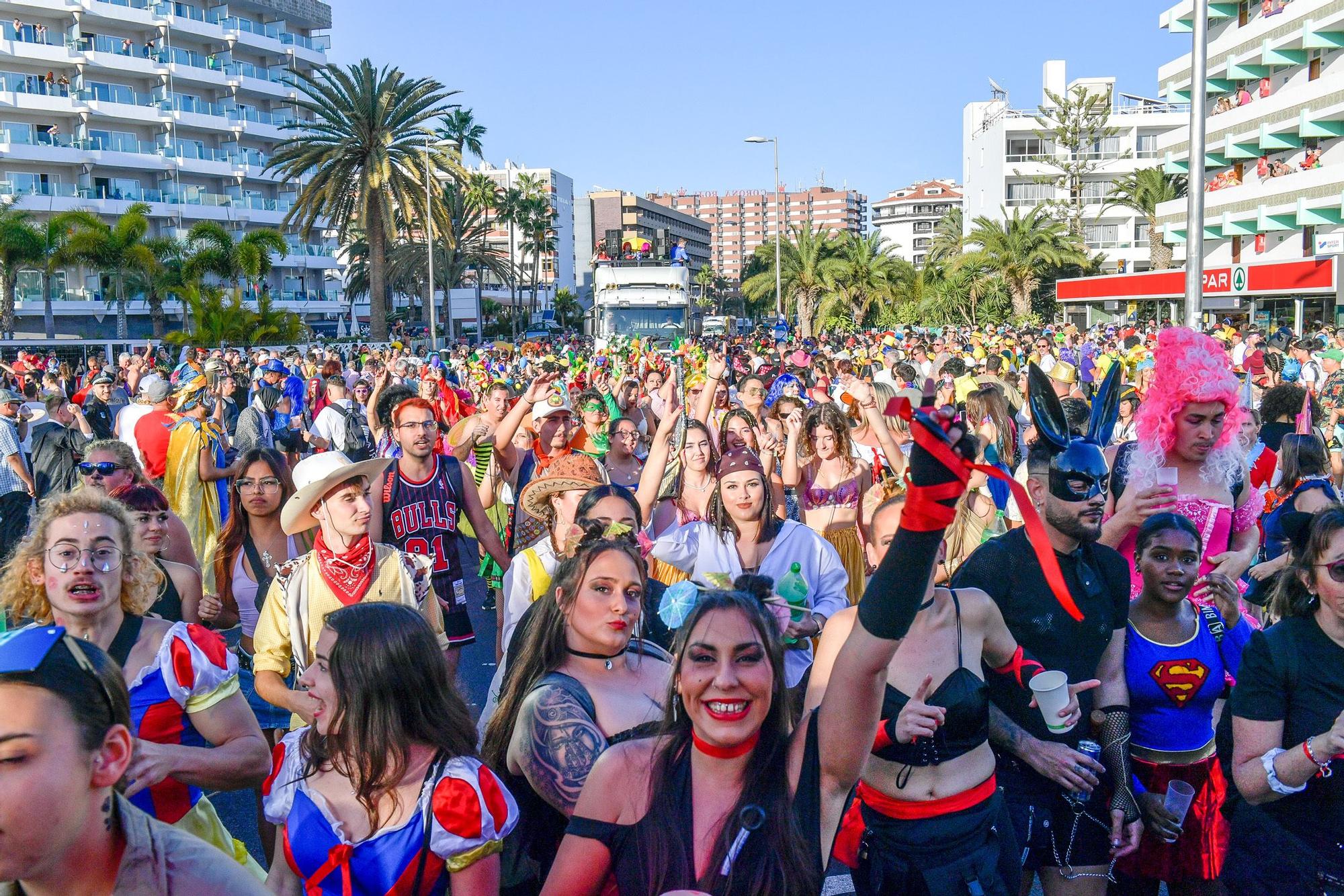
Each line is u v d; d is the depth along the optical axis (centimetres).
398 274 6825
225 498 862
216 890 195
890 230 16712
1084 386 1625
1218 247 4750
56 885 185
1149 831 387
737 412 733
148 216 6969
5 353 4041
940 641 332
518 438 812
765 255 7188
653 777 250
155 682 308
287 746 287
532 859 330
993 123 7850
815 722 244
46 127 6756
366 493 435
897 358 1819
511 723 345
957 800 328
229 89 7638
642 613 389
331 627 278
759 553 500
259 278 6025
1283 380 1383
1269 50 4159
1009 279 5769
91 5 6781
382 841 269
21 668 177
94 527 310
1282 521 338
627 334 2767
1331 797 328
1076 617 181
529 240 10050
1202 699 388
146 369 1944
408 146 4081
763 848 235
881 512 400
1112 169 7244
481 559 805
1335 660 329
